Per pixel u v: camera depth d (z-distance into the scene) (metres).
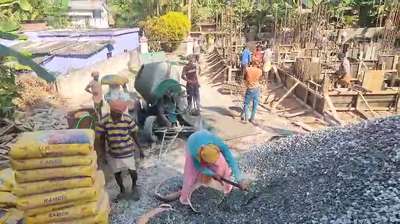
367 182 3.85
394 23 16.94
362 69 12.27
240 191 4.75
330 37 19.78
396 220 3.13
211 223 4.24
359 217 3.33
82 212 3.87
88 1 30.48
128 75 15.09
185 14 25.25
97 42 17.33
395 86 11.55
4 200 4.51
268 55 13.64
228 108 10.70
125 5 30.39
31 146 3.71
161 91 7.68
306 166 4.96
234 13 21.67
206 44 22.92
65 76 12.64
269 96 11.63
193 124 8.33
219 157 4.46
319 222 3.47
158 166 6.55
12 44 15.85
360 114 9.49
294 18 20.06
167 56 20.70
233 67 14.23
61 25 24.67
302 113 9.71
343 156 4.72
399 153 4.14
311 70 10.90
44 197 3.79
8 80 9.07
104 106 8.62
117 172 5.07
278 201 4.26
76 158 3.83
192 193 4.93
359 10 23.00
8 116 9.01
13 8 14.53
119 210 4.98
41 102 11.16
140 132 7.75
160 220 4.54
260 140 7.85
